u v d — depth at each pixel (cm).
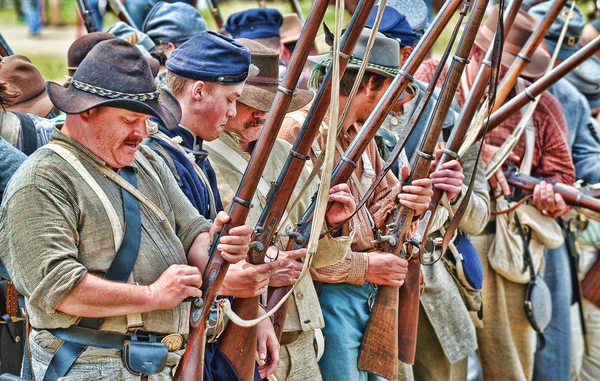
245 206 443
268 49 549
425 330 714
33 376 458
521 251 791
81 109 404
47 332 432
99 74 409
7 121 543
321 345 573
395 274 580
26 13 2202
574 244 888
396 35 678
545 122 811
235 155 535
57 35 2211
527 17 780
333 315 586
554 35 902
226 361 480
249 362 484
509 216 796
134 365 425
